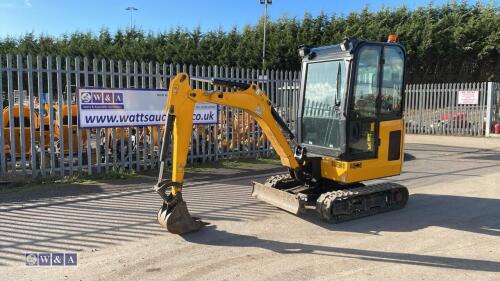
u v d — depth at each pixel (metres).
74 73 9.24
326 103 6.67
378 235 5.77
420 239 5.62
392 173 6.80
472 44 31.92
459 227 6.12
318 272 4.57
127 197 7.60
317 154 6.82
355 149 6.39
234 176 9.63
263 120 6.38
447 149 14.77
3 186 8.19
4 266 4.71
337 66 6.48
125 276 4.47
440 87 20.44
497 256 5.04
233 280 4.37
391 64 6.61
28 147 10.10
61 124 8.96
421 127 21.02
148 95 9.92
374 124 6.54
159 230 5.88
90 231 5.82
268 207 7.08
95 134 10.27
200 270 4.61
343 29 34.09
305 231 5.91
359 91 6.34
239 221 6.32
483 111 19.38
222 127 11.54
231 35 36.12
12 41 38.06
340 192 6.33
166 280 4.38
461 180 9.38
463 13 33.94
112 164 9.63
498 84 19.28
